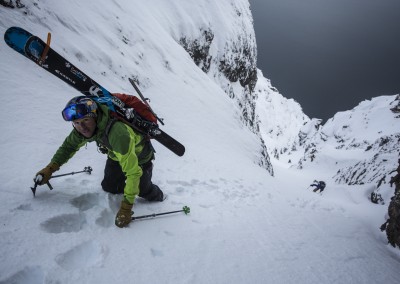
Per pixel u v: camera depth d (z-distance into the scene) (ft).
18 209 9.39
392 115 271.90
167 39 56.24
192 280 9.20
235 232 13.39
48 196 10.54
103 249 9.00
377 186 42.06
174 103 38.93
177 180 18.02
